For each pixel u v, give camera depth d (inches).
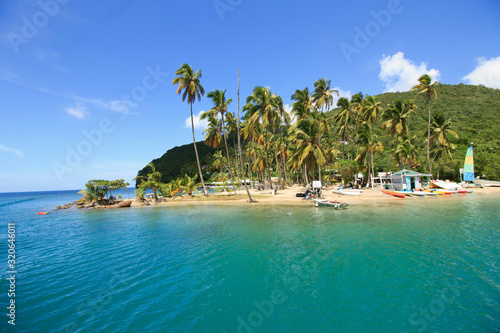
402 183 1512.1
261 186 1973.4
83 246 576.1
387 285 334.6
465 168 1745.8
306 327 252.7
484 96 3420.3
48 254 518.6
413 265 396.5
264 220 799.1
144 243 585.0
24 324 267.0
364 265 402.0
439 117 1802.4
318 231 625.0
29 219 1078.4
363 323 256.5
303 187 2132.1
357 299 303.0
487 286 324.8
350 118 2069.4
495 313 267.3
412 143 2069.4
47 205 2102.6
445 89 3917.3
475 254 436.8
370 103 1761.8
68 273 410.0
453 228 615.5
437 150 1862.7
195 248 528.4
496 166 1974.7
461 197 1259.2
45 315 285.3
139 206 1472.7
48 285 364.8
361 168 1852.9
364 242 521.0
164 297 323.3
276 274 381.7
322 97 1667.1
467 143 2365.9
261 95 1225.4
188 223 815.1
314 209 990.4
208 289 341.1
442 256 430.9
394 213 837.8
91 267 435.5
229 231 669.3
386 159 2190.0
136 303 309.6
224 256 470.6
